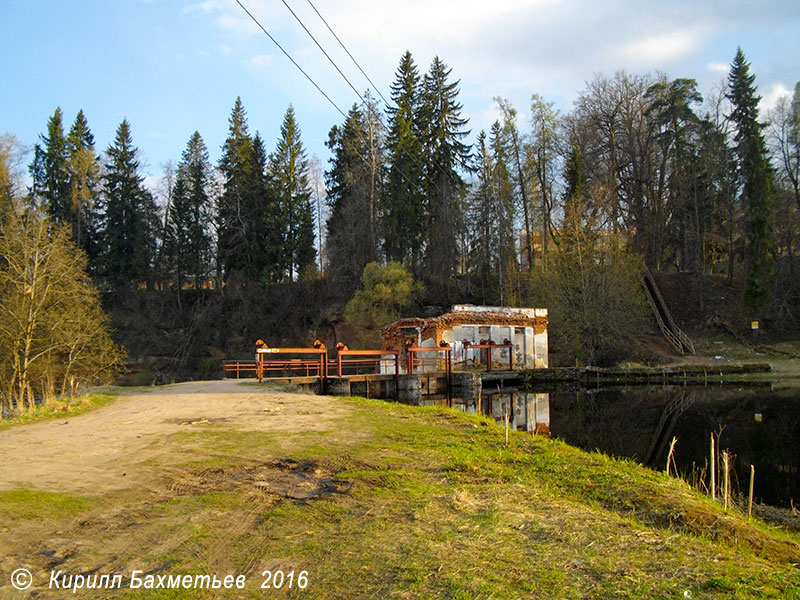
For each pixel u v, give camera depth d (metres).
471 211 51.25
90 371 26.55
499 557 4.64
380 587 4.07
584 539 5.09
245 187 55.47
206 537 5.17
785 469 13.34
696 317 46.41
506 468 8.00
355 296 44.53
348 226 50.75
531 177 50.22
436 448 9.33
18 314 22.23
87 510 5.95
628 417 22.17
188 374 50.09
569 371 35.25
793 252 48.97
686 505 6.28
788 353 39.66
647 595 3.93
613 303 38.59
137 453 8.93
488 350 32.31
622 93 50.50
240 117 57.62
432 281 51.19
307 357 49.19
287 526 5.47
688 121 50.00
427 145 54.72
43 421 13.47
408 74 55.31
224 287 57.03
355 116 51.19
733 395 27.73
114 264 56.03
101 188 58.53
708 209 50.62
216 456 8.66
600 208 42.25
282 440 9.99
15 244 23.17
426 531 5.29
